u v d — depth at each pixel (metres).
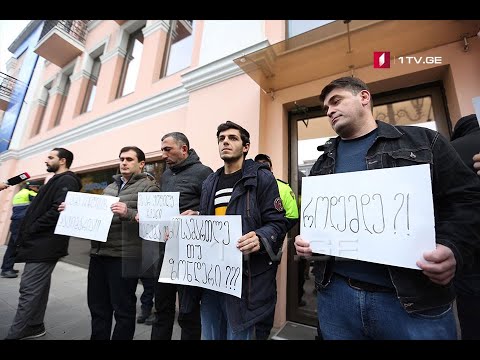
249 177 1.20
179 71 3.93
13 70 9.02
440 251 0.65
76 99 6.05
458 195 0.73
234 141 1.30
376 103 2.37
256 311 1.06
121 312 1.54
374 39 1.94
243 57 2.17
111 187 1.97
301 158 2.66
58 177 2.03
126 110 4.37
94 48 6.18
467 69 1.85
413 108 2.22
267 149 2.66
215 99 3.00
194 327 1.45
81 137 5.36
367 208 0.80
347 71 2.33
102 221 1.69
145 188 1.80
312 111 2.70
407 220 0.72
